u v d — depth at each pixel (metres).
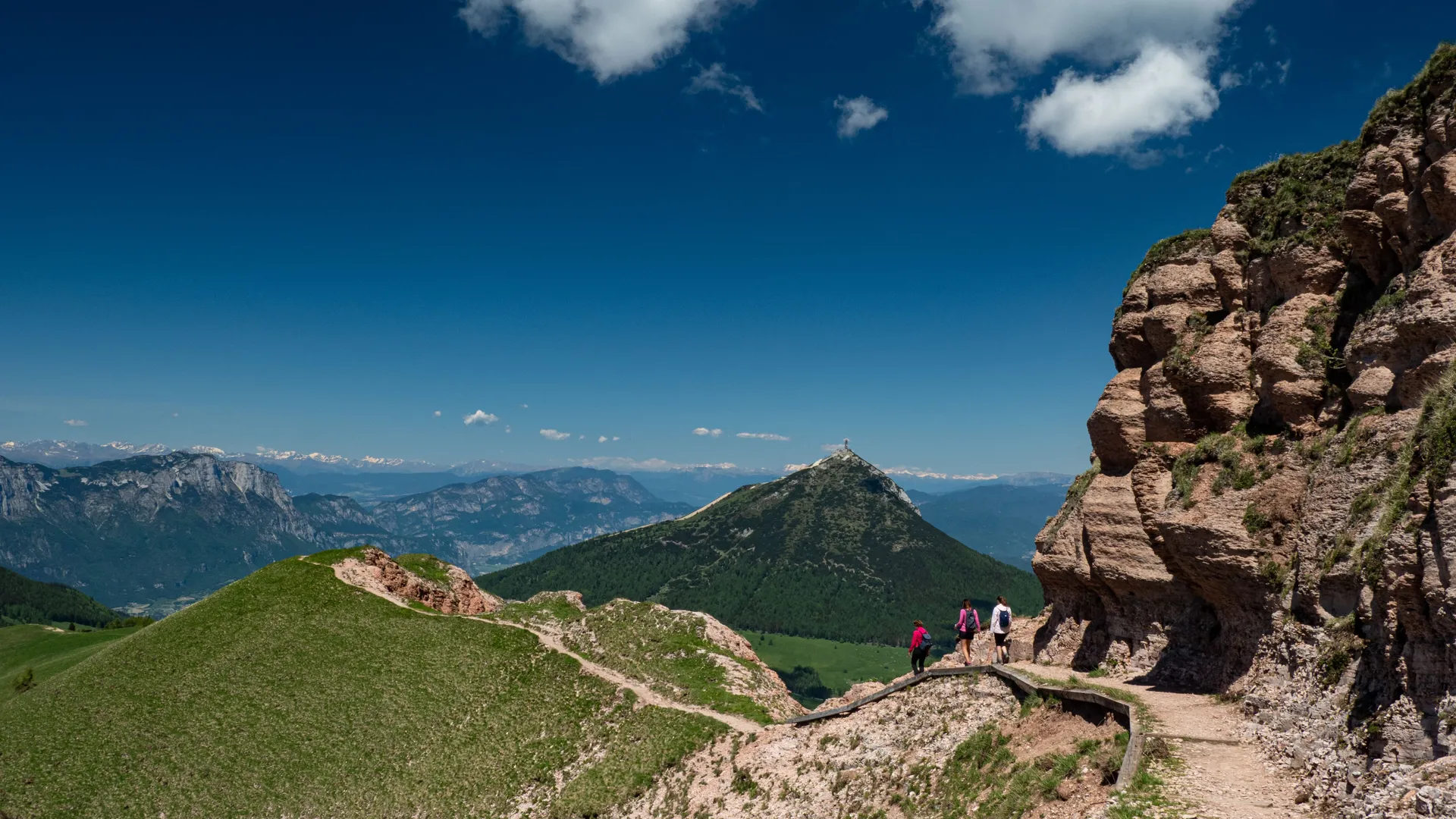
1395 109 29.00
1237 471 31.09
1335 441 28.02
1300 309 31.66
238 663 87.12
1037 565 44.72
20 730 77.75
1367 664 21.64
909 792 33.28
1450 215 25.56
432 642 90.06
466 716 76.12
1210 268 37.28
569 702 73.62
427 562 121.06
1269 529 29.22
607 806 54.88
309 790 67.94
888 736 39.16
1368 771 19.05
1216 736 24.89
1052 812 24.00
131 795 67.88
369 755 72.25
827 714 46.38
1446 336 24.05
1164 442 36.19
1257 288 34.66
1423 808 15.66
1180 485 33.03
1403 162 28.08
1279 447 30.42
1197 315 37.16
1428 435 20.73
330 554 112.75
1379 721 19.55
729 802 46.22
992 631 42.84
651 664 78.19
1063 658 41.38
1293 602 26.67
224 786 68.75
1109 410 39.66
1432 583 18.62
